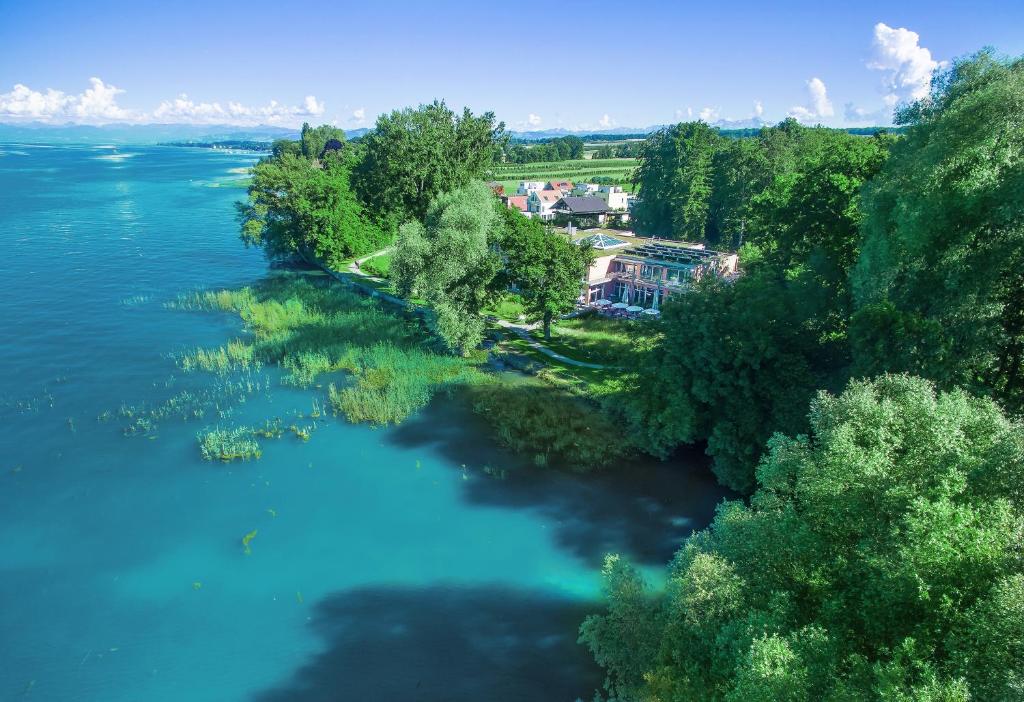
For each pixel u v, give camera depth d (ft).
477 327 201.57
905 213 111.45
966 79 114.73
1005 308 105.60
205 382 180.34
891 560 54.90
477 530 121.39
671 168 401.49
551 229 223.71
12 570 106.83
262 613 99.81
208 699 84.99
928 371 98.84
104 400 167.22
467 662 91.71
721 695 61.87
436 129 280.72
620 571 86.07
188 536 116.67
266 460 142.51
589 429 157.89
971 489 57.67
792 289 139.64
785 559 67.36
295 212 313.73
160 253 346.74
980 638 46.29
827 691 51.01
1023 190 93.97
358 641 95.04
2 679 86.79
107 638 94.12
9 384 174.50
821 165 191.93
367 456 146.10
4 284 270.05
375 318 233.76
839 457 62.95
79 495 127.34
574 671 90.22
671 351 135.23
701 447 152.87
